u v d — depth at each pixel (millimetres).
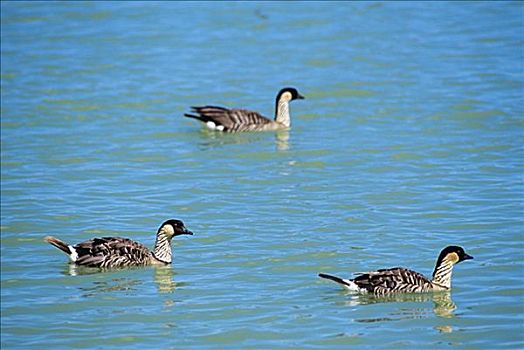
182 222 22703
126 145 31562
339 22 44250
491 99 34156
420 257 22156
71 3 48594
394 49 40344
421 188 26688
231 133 32781
